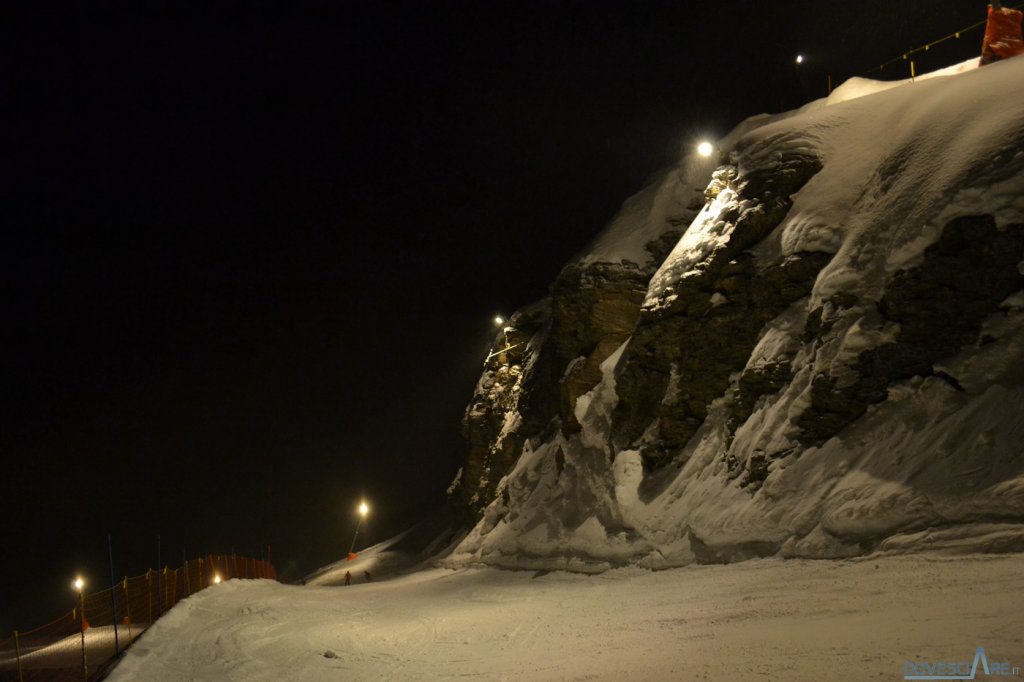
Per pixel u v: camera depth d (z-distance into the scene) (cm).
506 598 1548
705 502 1485
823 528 1133
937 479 1047
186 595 1652
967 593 757
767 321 1606
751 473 1405
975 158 1286
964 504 975
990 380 1113
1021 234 1184
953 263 1240
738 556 1283
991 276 1195
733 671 637
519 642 1035
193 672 1023
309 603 1648
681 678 645
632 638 920
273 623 1359
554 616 1205
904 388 1225
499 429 3241
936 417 1145
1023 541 861
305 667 1020
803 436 1340
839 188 1606
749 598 1005
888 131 1591
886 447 1187
